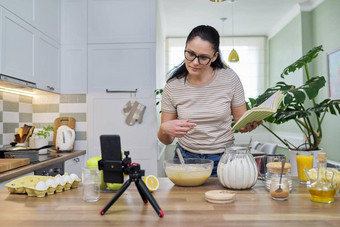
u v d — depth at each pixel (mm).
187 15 5445
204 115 1646
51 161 2465
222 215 893
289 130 5508
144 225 814
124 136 3234
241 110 1720
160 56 4695
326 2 4457
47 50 2990
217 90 1641
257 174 1229
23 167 2123
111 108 3258
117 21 3279
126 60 3264
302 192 1176
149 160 3217
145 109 3242
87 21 3301
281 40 5895
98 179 1079
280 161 1299
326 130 4492
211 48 1435
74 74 3301
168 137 1745
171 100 1729
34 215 910
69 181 1245
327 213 907
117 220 858
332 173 1027
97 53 3283
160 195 1137
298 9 5000
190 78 1674
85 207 990
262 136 6531
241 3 4918
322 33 4582
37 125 3348
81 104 3336
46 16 2977
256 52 6605
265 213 910
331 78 4289
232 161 1208
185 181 1255
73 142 3195
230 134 1712
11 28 2350
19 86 2625
